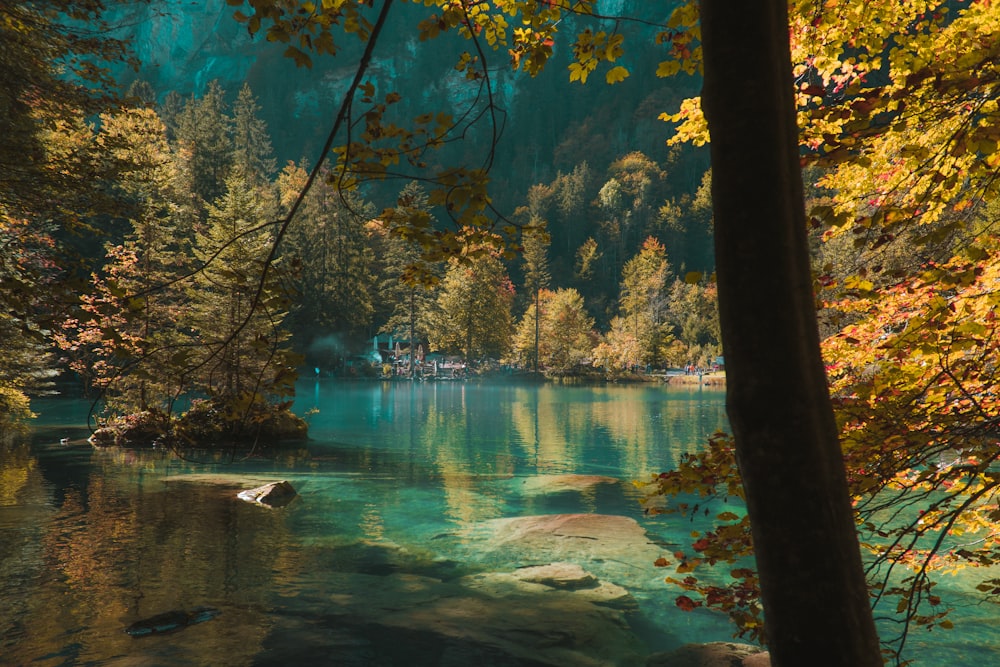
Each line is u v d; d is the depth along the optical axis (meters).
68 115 11.17
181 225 47.16
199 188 62.44
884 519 10.58
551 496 15.16
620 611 8.26
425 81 186.25
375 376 76.25
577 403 47.62
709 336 97.44
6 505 13.14
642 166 155.75
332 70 196.38
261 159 117.62
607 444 24.97
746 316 1.88
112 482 15.75
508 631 7.58
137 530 11.57
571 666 6.77
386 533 11.75
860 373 4.40
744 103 1.87
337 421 33.25
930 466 3.68
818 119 3.81
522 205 150.75
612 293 132.50
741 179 1.88
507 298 101.88
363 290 77.81
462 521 12.70
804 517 1.83
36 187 10.14
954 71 3.03
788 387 1.85
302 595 8.62
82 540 10.88
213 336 22.45
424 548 10.82
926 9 4.53
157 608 8.09
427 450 22.97
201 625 7.60
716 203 1.95
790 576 1.84
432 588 8.95
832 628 1.81
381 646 7.14
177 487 15.34
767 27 1.86
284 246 65.62
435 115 2.90
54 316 3.77
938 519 3.59
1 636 7.20
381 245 92.88
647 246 124.94
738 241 1.90
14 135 10.04
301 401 46.94
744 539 3.92
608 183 143.62
